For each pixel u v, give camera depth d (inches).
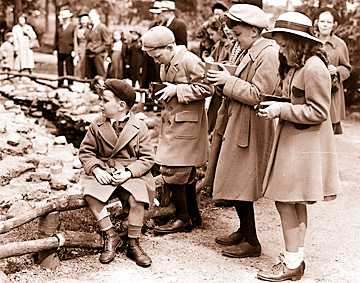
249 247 189.5
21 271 170.6
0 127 301.1
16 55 585.3
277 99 168.4
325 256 194.4
